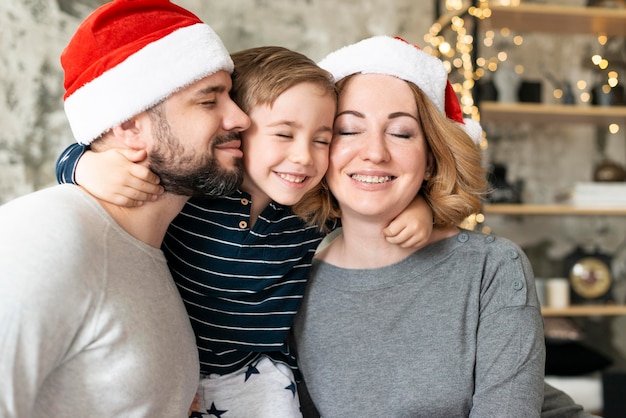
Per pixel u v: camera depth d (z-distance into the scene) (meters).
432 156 1.51
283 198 1.34
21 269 0.97
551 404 1.57
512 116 3.44
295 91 1.31
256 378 1.46
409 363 1.40
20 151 3.22
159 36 1.16
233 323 1.41
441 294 1.43
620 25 3.43
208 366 1.42
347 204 1.41
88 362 1.05
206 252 1.38
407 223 1.42
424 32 3.52
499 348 1.36
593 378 3.09
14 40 3.21
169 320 1.16
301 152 1.32
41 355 0.97
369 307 1.46
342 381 1.44
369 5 3.48
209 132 1.17
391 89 1.40
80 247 1.04
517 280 1.40
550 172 3.68
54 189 1.12
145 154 1.17
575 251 3.50
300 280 1.49
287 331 1.46
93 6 3.27
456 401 1.37
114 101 1.15
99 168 1.14
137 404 1.09
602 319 3.69
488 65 3.61
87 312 1.03
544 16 3.29
